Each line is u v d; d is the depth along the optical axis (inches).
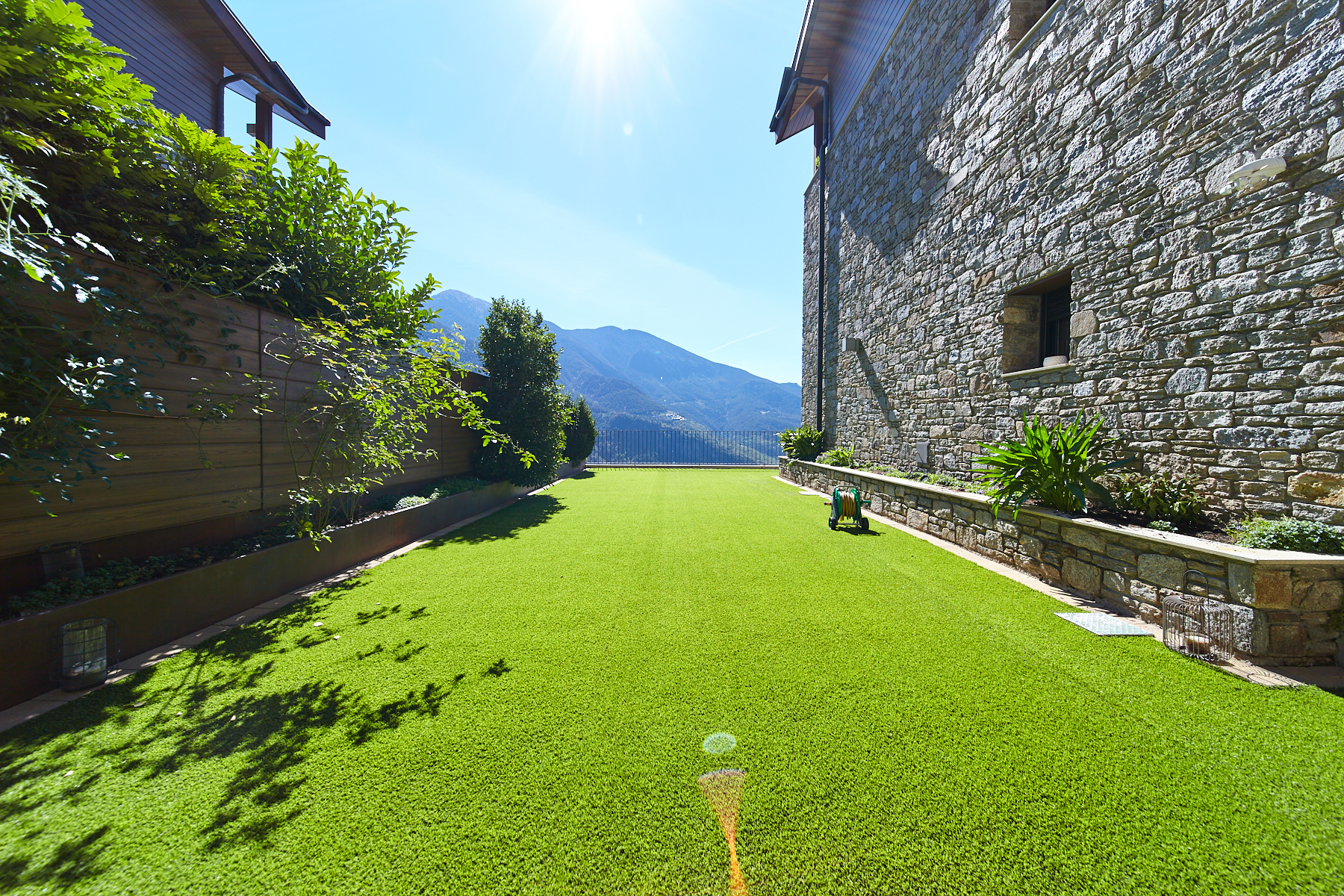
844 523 257.3
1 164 89.0
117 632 101.6
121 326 112.0
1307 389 117.1
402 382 186.4
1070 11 184.4
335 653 108.4
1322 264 114.3
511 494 360.5
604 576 165.5
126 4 258.2
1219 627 105.7
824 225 465.7
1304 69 116.3
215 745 75.8
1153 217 153.6
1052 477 156.1
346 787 66.9
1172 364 148.2
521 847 57.6
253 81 332.2
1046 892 51.5
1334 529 107.7
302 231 175.8
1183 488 143.1
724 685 94.8
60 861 55.1
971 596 144.7
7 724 80.7
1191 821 60.8
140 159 122.7
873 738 77.9
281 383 164.4
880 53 354.6
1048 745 75.9
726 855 56.4
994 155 228.7
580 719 83.2
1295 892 51.1
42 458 91.7
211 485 140.8
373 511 214.5
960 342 255.9
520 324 367.2
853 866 54.8
